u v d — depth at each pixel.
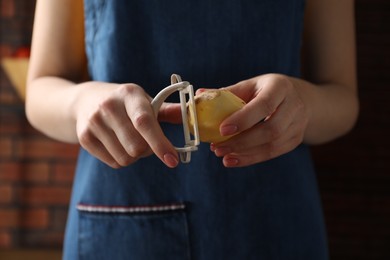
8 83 1.69
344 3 0.80
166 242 0.70
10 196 1.69
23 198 1.69
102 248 0.71
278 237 0.71
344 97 0.76
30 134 1.69
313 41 0.81
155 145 0.49
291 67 0.77
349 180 1.50
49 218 1.69
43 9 0.78
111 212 0.71
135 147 0.52
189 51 0.72
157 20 0.72
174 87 0.50
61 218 1.69
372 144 1.50
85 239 0.71
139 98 0.51
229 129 0.50
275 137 0.54
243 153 0.55
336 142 1.50
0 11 1.68
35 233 1.69
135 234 0.70
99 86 0.62
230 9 0.72
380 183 1.50
